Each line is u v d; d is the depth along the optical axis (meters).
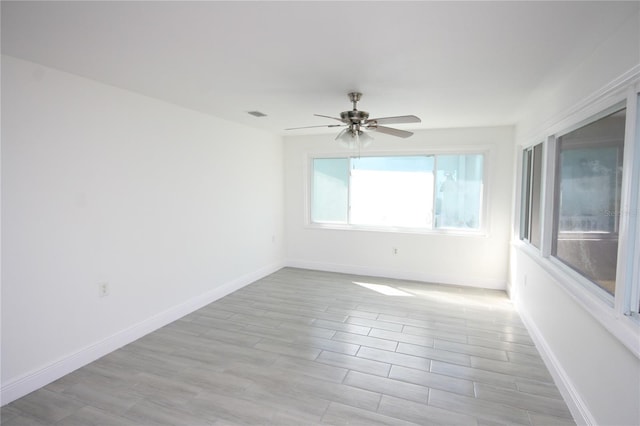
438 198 5.10
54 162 2.53
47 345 2.52
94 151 2.80
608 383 1.79
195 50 2.09
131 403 2.30
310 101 3.34
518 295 3.96
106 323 2.95
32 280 2.42
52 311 2.55
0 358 2.27
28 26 1.78
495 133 4.64
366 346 3.09
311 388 2.47
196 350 3.02
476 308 4.03
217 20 1.70
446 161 5.01
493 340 3.22
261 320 3.68
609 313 1.79
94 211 2.83
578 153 2.44
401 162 5.25
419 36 1.88
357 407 2.26
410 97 3.15
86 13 1.63
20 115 2.31
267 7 1.57
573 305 2.27
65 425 2.09
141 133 3.21
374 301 4.25
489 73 2.48
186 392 2.42
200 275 4.04
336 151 5.47
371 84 2.76
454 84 2.75
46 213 2.49
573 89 2.42
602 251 2.03
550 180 2.95
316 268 5.78
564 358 2.42
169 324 3.57
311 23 1.73
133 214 3.17
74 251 2.69
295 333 3.36
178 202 3.68
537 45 1.99
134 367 2.74
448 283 5.01
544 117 3.12
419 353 2.97
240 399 2.34
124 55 2.19
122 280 3.08
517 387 2.48
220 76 2.60
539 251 3.21
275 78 2.63
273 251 5.60
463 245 4.91
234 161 4.56
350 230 5.51
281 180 5.75
